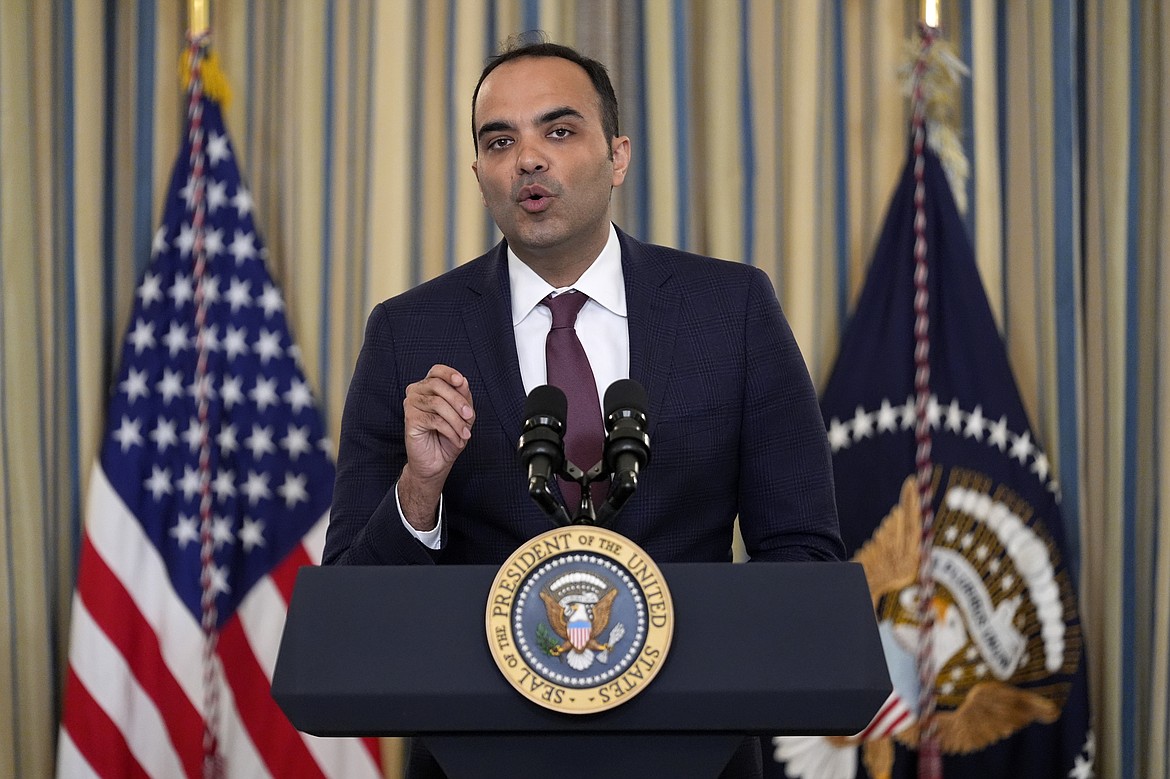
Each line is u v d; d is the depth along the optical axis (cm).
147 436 1336
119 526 1313
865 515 1320
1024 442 1312
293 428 1352
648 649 471
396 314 746
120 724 1290
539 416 538
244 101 1413
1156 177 1351
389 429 717
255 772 1308
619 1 1408
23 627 1322
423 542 621
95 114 1378
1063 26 1372
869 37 1401
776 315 729
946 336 1338
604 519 522
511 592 479
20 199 1351
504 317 715
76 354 1363
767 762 1283
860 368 1341
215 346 1355
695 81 1413
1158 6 1362
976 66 1380
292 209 1405
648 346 698
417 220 1394
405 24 1389
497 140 694
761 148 1391
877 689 470
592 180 688
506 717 474
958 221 1350
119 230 1398
